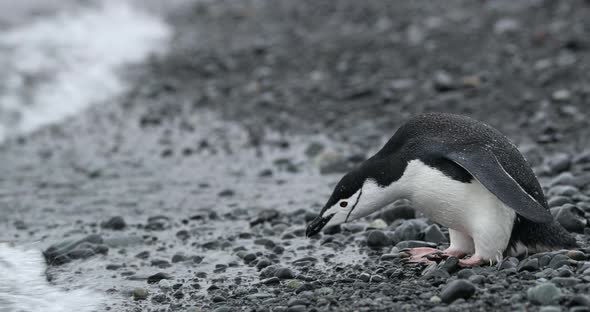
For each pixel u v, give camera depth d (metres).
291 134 20.59
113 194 16.44
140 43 32.59
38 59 28.53
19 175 18.00
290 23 35.59
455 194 10.05
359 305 9.46
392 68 25.91
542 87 22.39
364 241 12.62
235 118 22.39
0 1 34.09
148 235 13.74
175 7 40.97
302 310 9.52
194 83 26.59
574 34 27.33
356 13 36.12
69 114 23.34
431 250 11.28
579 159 16.11
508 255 10.67
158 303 10.85
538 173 15.69
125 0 39.88
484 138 10.33
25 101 24.05
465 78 23.42
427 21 32.25
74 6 36.97
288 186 16.55
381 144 19.12
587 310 8.63
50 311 10.66
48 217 15.05
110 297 11.12
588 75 22.80
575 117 19.61
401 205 13.45
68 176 17.88
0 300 10.98
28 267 12.34
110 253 12.92
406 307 9.32
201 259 12.45
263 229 13.66
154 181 17.30
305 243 12.84
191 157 19.08
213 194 16.23
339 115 21.89
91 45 31.38
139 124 22.25
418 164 10.27
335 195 10.98
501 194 9.32
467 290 9.29
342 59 27.78
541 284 9.13
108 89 25.91
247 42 32.00
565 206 12.32
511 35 28.39
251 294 10.62
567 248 10.76
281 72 26.91
